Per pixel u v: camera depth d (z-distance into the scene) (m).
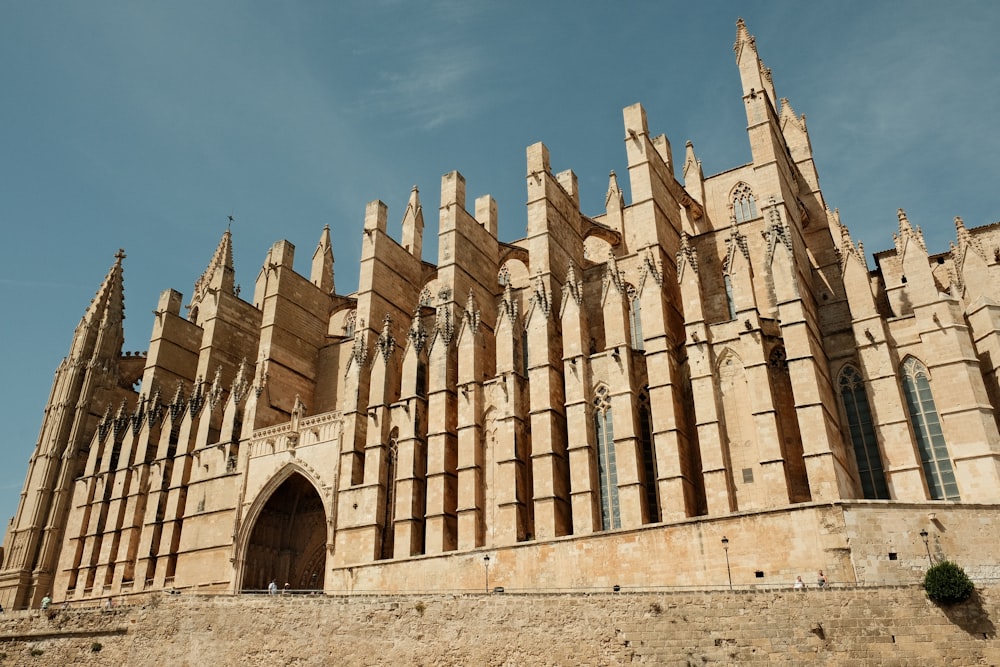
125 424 69.62
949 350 41.06
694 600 29.02
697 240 53.22
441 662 32.16
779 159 50.38
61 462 70.88
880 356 42.62
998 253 49.19
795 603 27.97
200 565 55.44
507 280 64.88
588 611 30.33
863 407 42.81
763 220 49.38
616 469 43.38
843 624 27.31
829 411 40.62
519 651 30.89
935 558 32.47
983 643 26.36
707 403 41.62
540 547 41.88
